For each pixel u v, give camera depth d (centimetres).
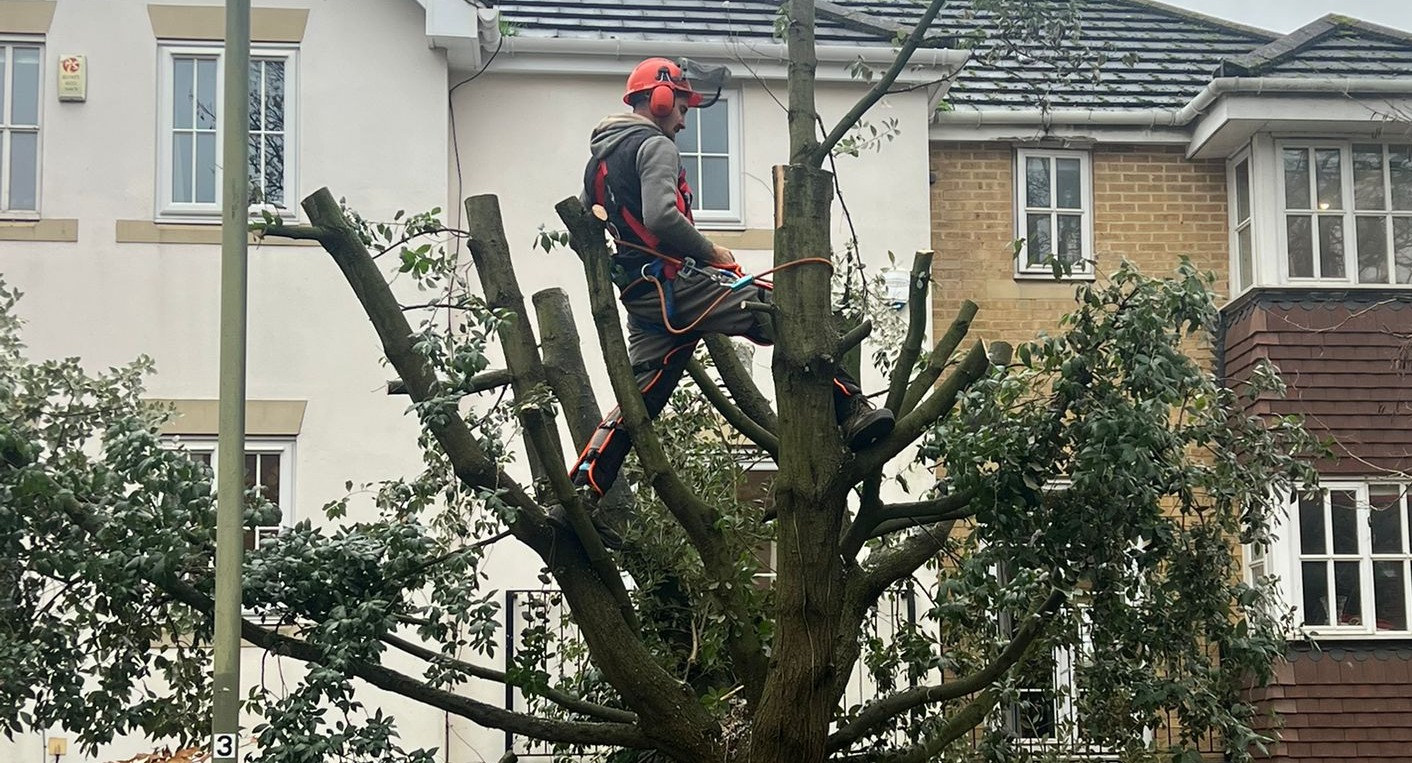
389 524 652
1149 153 1331
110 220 1170
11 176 1177
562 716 796
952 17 1407
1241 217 1314
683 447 793
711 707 659
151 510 637
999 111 1295
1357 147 1296
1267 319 1245
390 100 1207
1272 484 711
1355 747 1190
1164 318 636
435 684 661
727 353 704
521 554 1155
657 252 604
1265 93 1258
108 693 682
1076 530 628
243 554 622
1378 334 1245
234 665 605
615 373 623
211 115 1198
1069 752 793
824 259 620
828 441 615
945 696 679
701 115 1266
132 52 1191
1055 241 1311
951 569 830
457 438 637
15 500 630
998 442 625
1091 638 711
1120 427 610
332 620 613
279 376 1166
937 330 1280
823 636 608
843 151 798
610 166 606
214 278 1173
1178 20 1484
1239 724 707
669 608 745
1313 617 1223
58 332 1153
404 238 662
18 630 664
